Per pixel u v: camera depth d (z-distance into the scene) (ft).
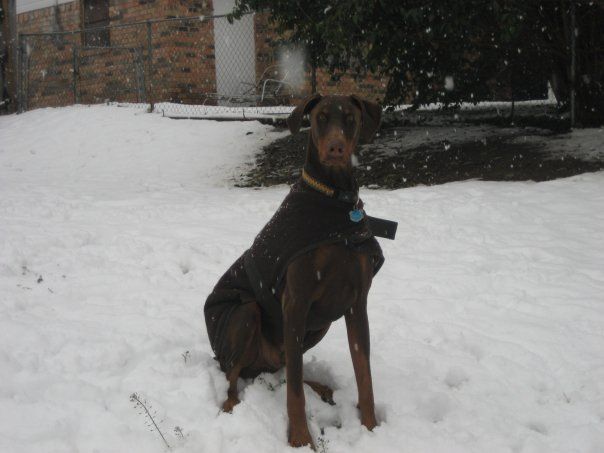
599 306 9.89
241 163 24.17
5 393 7.43
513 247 12.71
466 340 9.02
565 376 8.04
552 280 11.07
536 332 9.19
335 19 19.20
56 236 13.93
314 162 6.82
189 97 32.65
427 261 12.30
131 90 33.65
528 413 7.28
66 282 11.53
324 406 7.32
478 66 23.82
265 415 6.89
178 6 31.89
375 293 10.96
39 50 37.70
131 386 7.52
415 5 19.24
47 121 30.53
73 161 25.67
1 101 35.99
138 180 22.56
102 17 34.88
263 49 33.47
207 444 6.35
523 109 30.86
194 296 10.82
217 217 16.03
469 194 16.67
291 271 6.55
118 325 9.48
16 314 9.93
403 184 19.66
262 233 7.27
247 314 7.16
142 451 6.30
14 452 6.23
